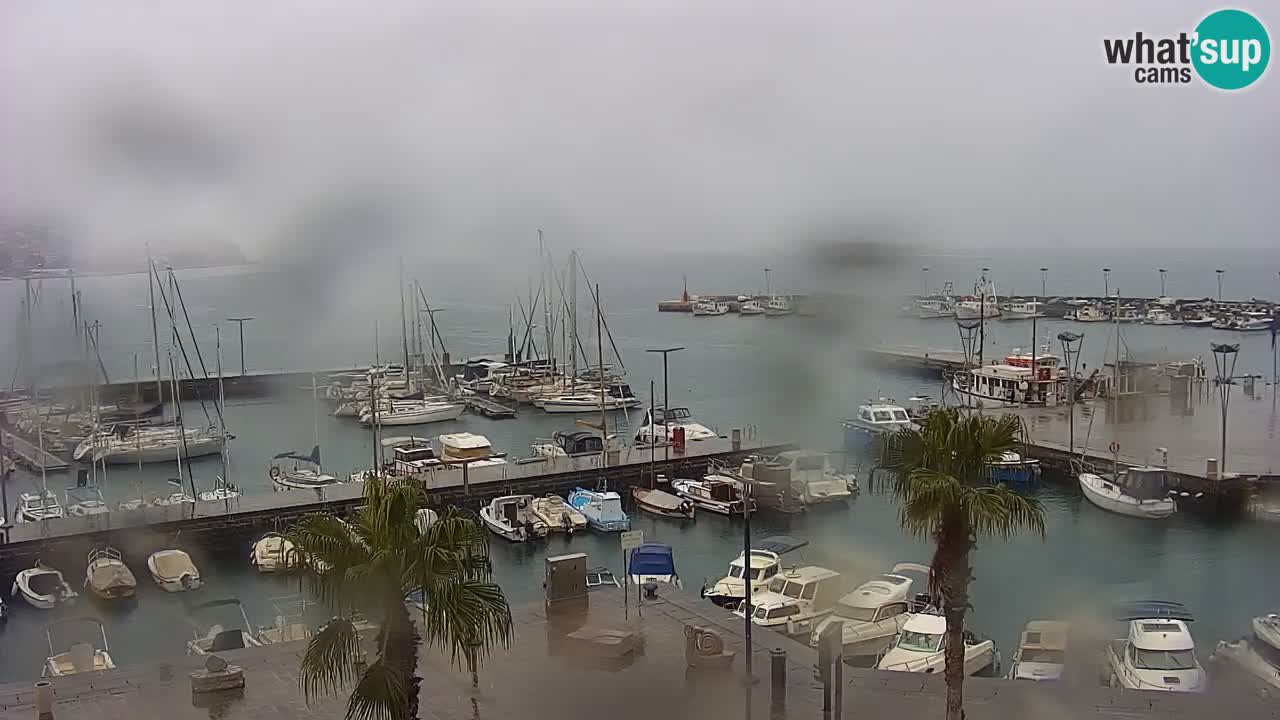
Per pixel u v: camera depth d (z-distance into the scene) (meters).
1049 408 93.44
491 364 134.62
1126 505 61.34
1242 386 106.19
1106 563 52.72
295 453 85.12
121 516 60.06
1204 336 153.25
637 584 33.69
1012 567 52.12
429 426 104.12
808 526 60.38
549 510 62.59
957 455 20.20
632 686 24.98
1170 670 30.45
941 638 32.81
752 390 98.94
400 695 16.03
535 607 30.84
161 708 24.05
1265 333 154.88
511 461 81.69
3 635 46.03
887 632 36.38
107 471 83.62
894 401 95.88
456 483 68.44
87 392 91.12
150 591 51.84
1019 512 19.73
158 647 43.62
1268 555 53.94
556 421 106.12
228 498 64.44
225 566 56.53
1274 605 45.25
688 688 24.83
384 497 16.50
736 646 27.64
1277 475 63.09
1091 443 76.62
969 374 94.44
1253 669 33.25
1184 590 48.19
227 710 23.94
